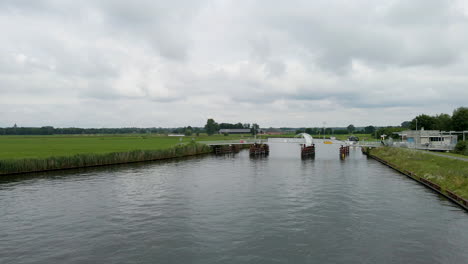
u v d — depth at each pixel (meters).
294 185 42.91
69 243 21.98
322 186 42.03
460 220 26.38
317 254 20.02
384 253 20.06
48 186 42.09
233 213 29.03
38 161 55.53
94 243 21.95
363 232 23.83
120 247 21.23
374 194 36.56
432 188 38.94
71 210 30.20
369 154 91.38
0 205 32.06
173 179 48.22
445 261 18.84
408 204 31.67
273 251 20.50
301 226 25.30
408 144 79.44
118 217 27.92
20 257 19.78
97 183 44.47
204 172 56.47
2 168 51.09
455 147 65.62
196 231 24.25
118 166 64.94
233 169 60.94
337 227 24.97
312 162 74.56
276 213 28.94
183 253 20.22
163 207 31.20
